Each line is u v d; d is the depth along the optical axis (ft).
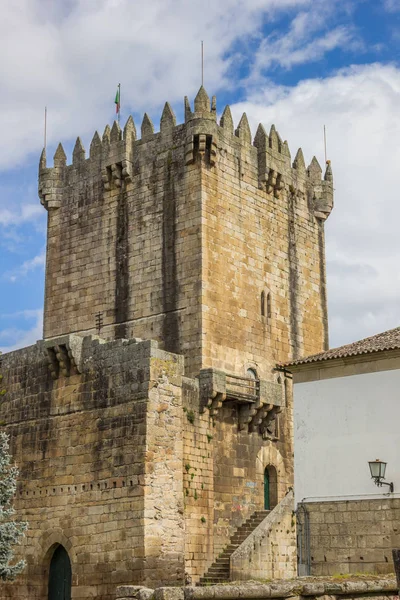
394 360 133.90
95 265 205.87
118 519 149.48
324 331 218.38
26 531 164.66
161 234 194.90
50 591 160.25
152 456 149.59
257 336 197.26
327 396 139.03
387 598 96.58
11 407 175.32
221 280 190.70
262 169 206.69
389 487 130.00
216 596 89.30
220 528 170.30
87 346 163.94
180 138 196.34
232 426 180.14
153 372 152.97
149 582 143.64
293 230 214.90
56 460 163.32
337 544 132.67
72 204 213.66
